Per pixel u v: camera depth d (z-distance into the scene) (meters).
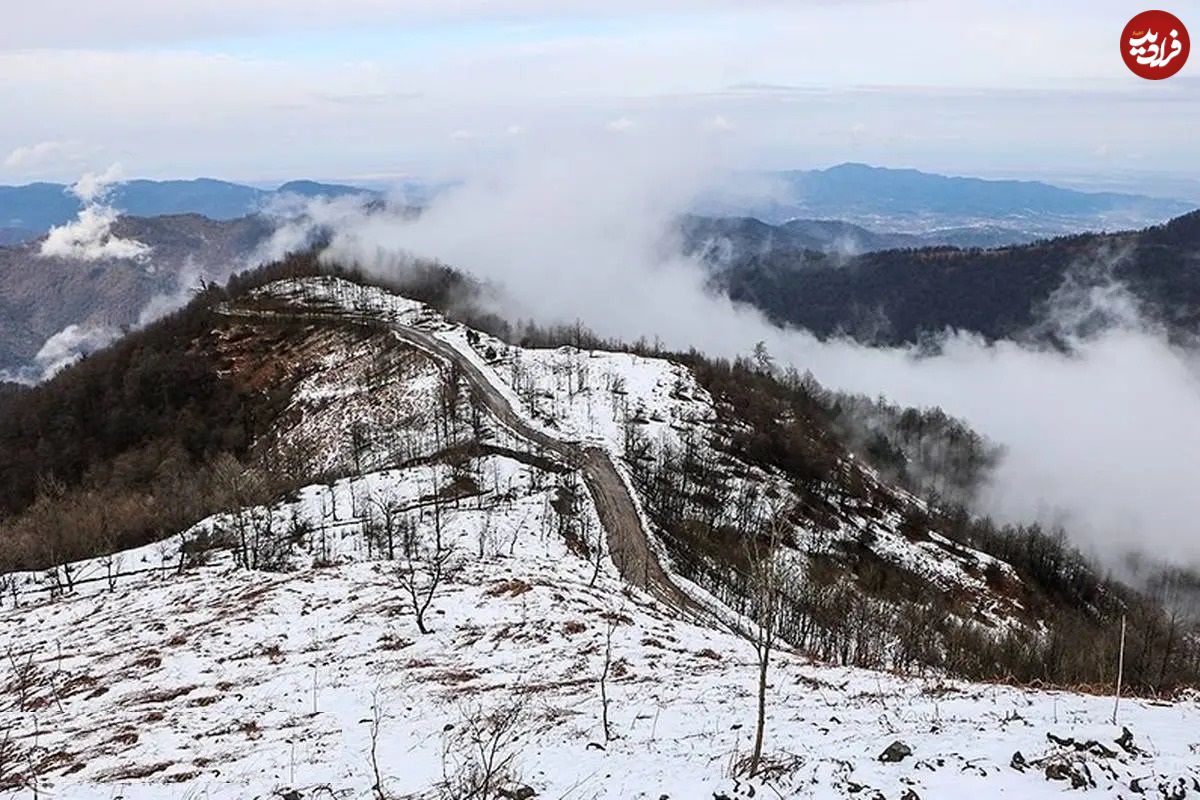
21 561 84.31
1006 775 16.56
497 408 142.25
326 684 37.31
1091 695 28.47
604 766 21.22
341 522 95.50
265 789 23.47
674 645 45.50
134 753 29.55
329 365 173.38
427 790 21.34
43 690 42.03
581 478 115.56
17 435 165.50
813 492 139.62
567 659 39.97
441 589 54.91
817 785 17.16
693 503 117.19
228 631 48.00
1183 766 16.84
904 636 71.00
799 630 74.12
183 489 109.75
